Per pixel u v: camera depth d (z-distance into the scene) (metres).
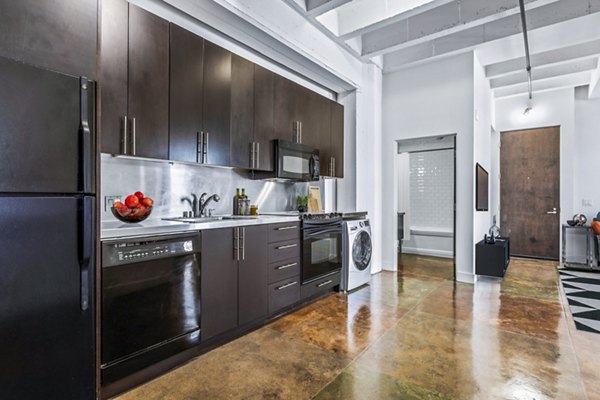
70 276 1.38
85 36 1.43
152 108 2.16
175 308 1.99
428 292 3.62
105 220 2.24
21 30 1.23
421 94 4.47
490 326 2.63
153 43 2.17
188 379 1.88
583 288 3.79
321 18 3.39
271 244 2.73
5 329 1.21
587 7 3.08
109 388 1.69
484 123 4.78
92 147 1.45
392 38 3.85
